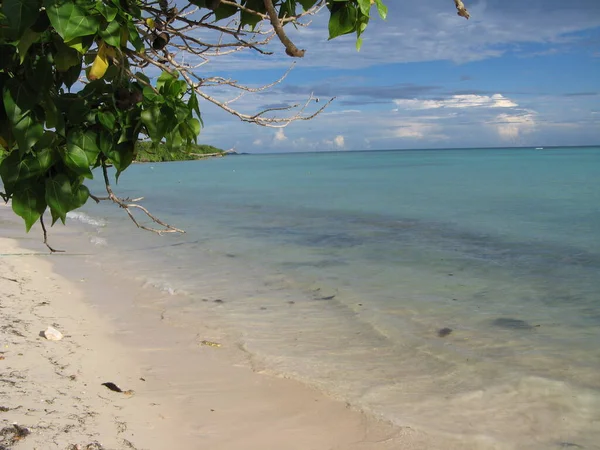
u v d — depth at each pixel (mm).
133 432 5492
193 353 7949
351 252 15484
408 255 14961
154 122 1810
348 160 134500
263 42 2012
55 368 6824
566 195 29719
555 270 12914
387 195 32469
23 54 1588
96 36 1639
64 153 1785
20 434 5043
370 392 6781
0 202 25812
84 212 25594
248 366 7531
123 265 13836
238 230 19875
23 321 8641
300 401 6555
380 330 8922
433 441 5730
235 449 5473
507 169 62344
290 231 19562
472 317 9531
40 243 16516
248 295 11062
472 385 6945
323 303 10500
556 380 6996
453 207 25766
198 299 10758
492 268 13234
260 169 81438
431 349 8117
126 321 9320
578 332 8703
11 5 1469
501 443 5691
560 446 5621
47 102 1709
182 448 5371
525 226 19688
